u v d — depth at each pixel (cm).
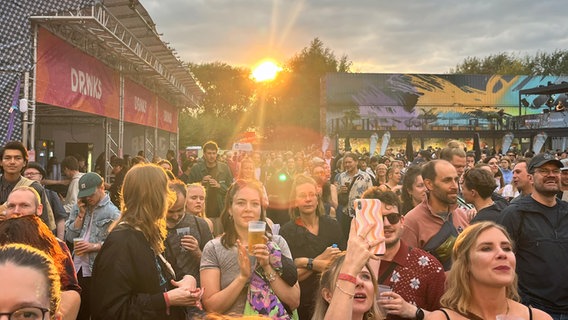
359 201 242
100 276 289
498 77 4919
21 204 376
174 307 302
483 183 456
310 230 478
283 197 703
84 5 945
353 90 4838
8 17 909
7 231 263
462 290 261
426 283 325
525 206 412
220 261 334
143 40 1562
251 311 308
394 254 333
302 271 431
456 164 594
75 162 779
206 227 436
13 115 903
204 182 812
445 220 423
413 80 4869
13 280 111
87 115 1867
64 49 1111
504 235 256
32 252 119
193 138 4716
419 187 525
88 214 516
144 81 2070
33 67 938
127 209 306
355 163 909
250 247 303
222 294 310
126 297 286
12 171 572
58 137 2003
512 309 258
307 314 430
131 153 2542
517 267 412
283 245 352
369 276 254
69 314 282
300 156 1867
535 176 411
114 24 1197
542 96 4853
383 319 271
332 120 4831
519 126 3781
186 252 411
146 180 306
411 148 2481
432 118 4869
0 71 903
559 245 399
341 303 226
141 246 296
